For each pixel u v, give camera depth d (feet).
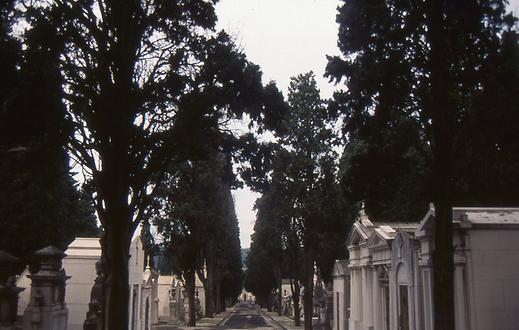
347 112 48.14
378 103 46.50
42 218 105.60
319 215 112.47
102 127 44.37
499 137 43.50
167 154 45.88
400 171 49.47
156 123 47.65
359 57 47.44
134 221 47.01
